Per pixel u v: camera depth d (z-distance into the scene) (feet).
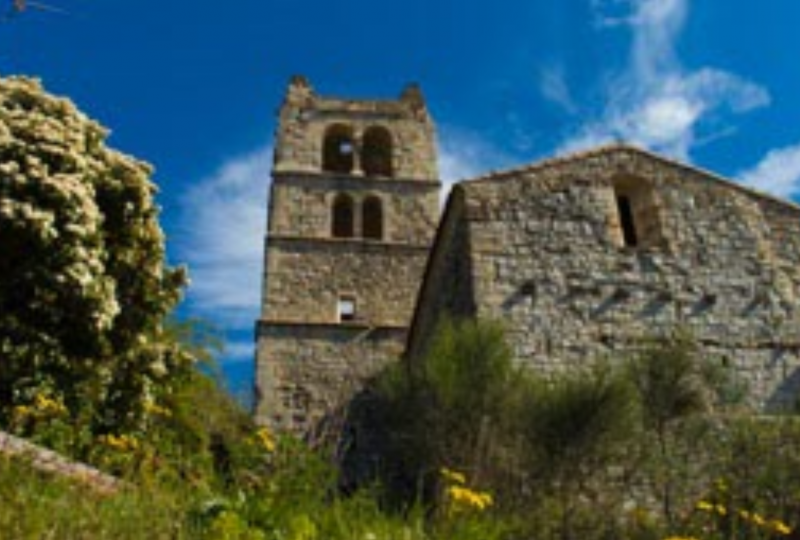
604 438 41.78
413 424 45.34
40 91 45.14
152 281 45.29
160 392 45.11
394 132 120.78
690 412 47.47
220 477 25.17
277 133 117.80
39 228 36.86
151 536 17.87
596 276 57.98
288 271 102.78
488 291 56.08
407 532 21.65
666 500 41.45
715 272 59.47
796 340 56.85
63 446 29.25
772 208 63.98
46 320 38.40
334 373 93.66
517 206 60.49
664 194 63.05
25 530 16.20
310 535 20.07
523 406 43.27
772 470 40.98
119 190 44.11
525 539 34.94
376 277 104.06
